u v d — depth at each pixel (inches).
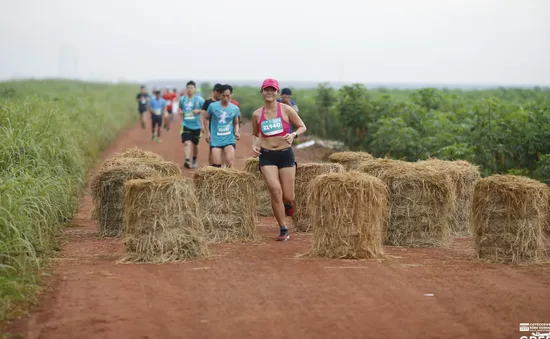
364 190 350.6
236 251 372.5
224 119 547.2
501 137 628.7
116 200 418.9
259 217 508.7
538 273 319.9
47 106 655.8
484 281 302.2
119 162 444.5
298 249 378.9
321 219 355.9
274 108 401.1
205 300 271.9
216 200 405.7
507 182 347.9
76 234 425.4
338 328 237.3
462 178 438.6
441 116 804.0
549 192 354.0
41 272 314.2
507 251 345.4
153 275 313.4
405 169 400.5
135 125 1609.3
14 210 335.3
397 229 397.1
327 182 353.4
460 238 433.7
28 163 456.8
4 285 276.2
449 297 275.7
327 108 1107.9
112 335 230.7
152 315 252.4
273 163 403.9
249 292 283.7
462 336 229.1
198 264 337.7
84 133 791.1
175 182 350.0
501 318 248.7
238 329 236.7
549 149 617.9
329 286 293.1
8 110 557.3
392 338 227.5
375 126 855.7
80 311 257.0
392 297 275.7
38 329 236.5
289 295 279.0
